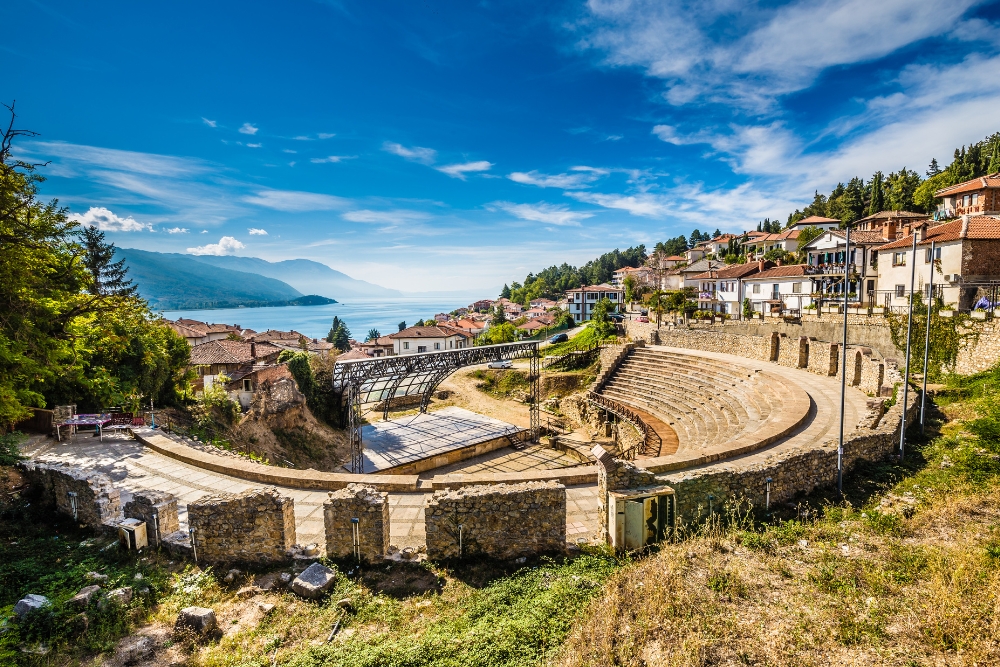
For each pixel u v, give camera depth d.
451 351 35.31
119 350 24.16
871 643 7.67
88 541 12.55
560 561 11.62
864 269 47.12
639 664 7.51
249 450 29.84
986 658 7.11
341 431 40.38
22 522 13.58
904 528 11.71
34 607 8.92
